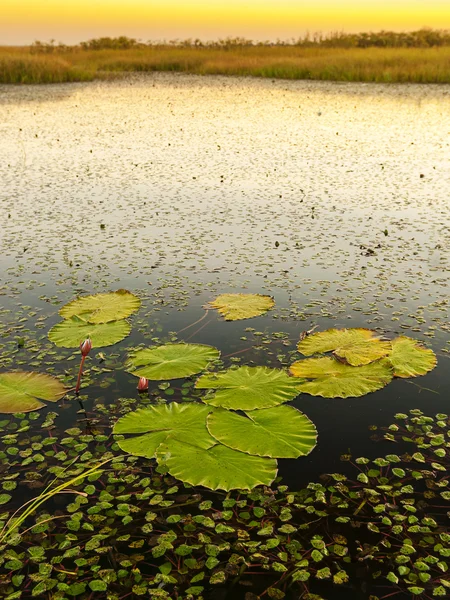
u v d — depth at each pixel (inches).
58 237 186.4
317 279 151.5
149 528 72.4
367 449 86.8
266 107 527.2
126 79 804.0
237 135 386.3
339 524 73.4
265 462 81.6
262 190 242.7
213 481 77.2
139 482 80.7
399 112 481.1
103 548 70.0
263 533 71.5
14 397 100.5
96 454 86.4
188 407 94.8
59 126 419.5
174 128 416.2
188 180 260.4
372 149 331.3
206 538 71.2
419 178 260.2
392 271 156.3
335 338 116.7
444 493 78.1
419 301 137.6
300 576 65.6
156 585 65.0
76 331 122.6
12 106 525.7
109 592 64.1
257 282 149.9
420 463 83.8
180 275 155.3
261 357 113.0
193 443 85.4
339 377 103.0
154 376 105.8
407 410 96.5
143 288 146.9
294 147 340.8
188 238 184.9
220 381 102.7
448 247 174.1
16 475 82.0
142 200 228.4
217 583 64.7
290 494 78.1
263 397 97.0
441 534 71.6
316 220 202.2
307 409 96.6
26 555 69.4
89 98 593.6
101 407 97.8
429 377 106.0
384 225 195.9
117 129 410.0
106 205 221.8
